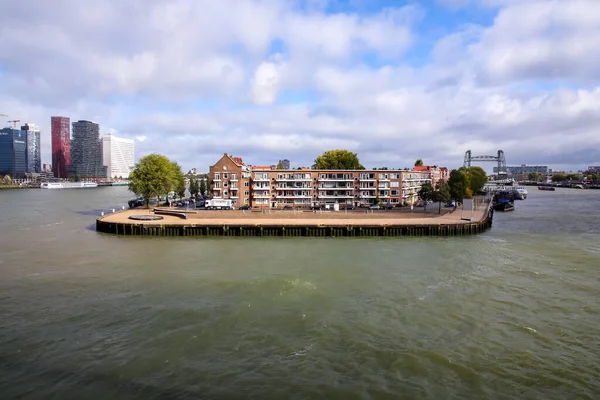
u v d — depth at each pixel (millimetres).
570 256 62812
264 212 108812
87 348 30266
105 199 195375
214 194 132500
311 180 135250
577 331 33844
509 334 33156
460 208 135125
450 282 47375
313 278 48688
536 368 27906
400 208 129125
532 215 130000
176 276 49469
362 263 57312
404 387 25453
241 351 29875
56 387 25188
